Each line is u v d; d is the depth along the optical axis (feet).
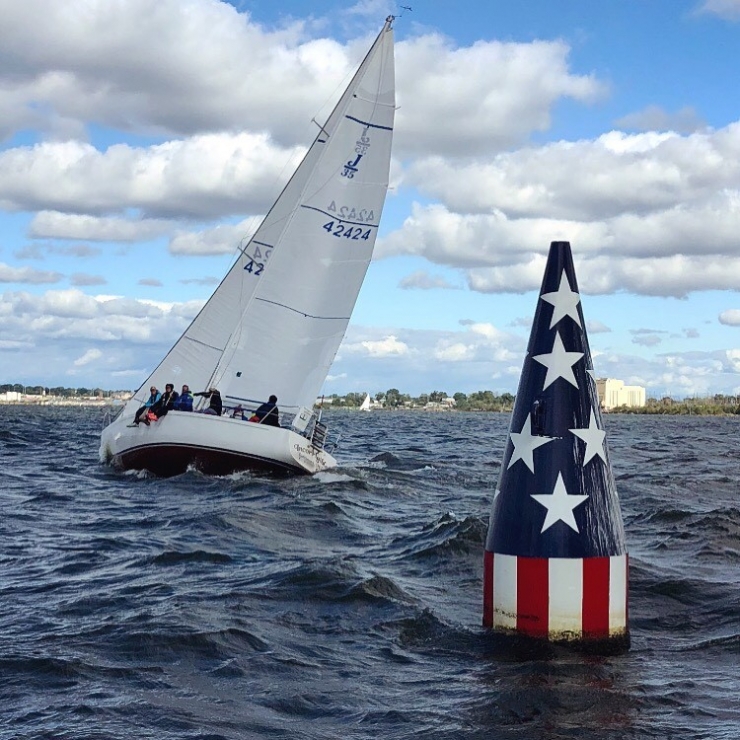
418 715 22.06
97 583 36.35
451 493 73.00
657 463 110.42
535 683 23.84
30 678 24.47
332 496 65.98
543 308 27.55
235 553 42.75
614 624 26.61
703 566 40.01
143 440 77.71
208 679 24.66
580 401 26.66
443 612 31.53
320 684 24.30
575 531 26.25
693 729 21.09
